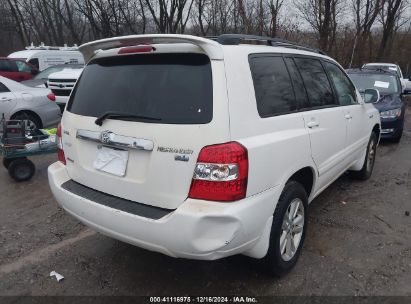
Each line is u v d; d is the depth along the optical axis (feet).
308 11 59.41
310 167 11.38
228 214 7.91
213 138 7.96
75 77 34.88
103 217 9.07
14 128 18.19
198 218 7.82
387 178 19.26
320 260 11.48
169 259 11.63
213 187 7.97
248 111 8.66
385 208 15.38
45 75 42.93
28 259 11.72
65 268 11.25
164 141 8.26
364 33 75.05
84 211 9.53
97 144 9.61
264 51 10.03
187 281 10.56
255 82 9.23
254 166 8.44
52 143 18.62
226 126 8.05
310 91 11.87
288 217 10.42
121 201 9.14
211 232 7.98
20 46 126.31
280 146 9.38
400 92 29.55
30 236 13.16
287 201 9.97
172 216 8.04
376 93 17.78
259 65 9.61
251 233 8.56
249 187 8.37
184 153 8.07
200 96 8.25
